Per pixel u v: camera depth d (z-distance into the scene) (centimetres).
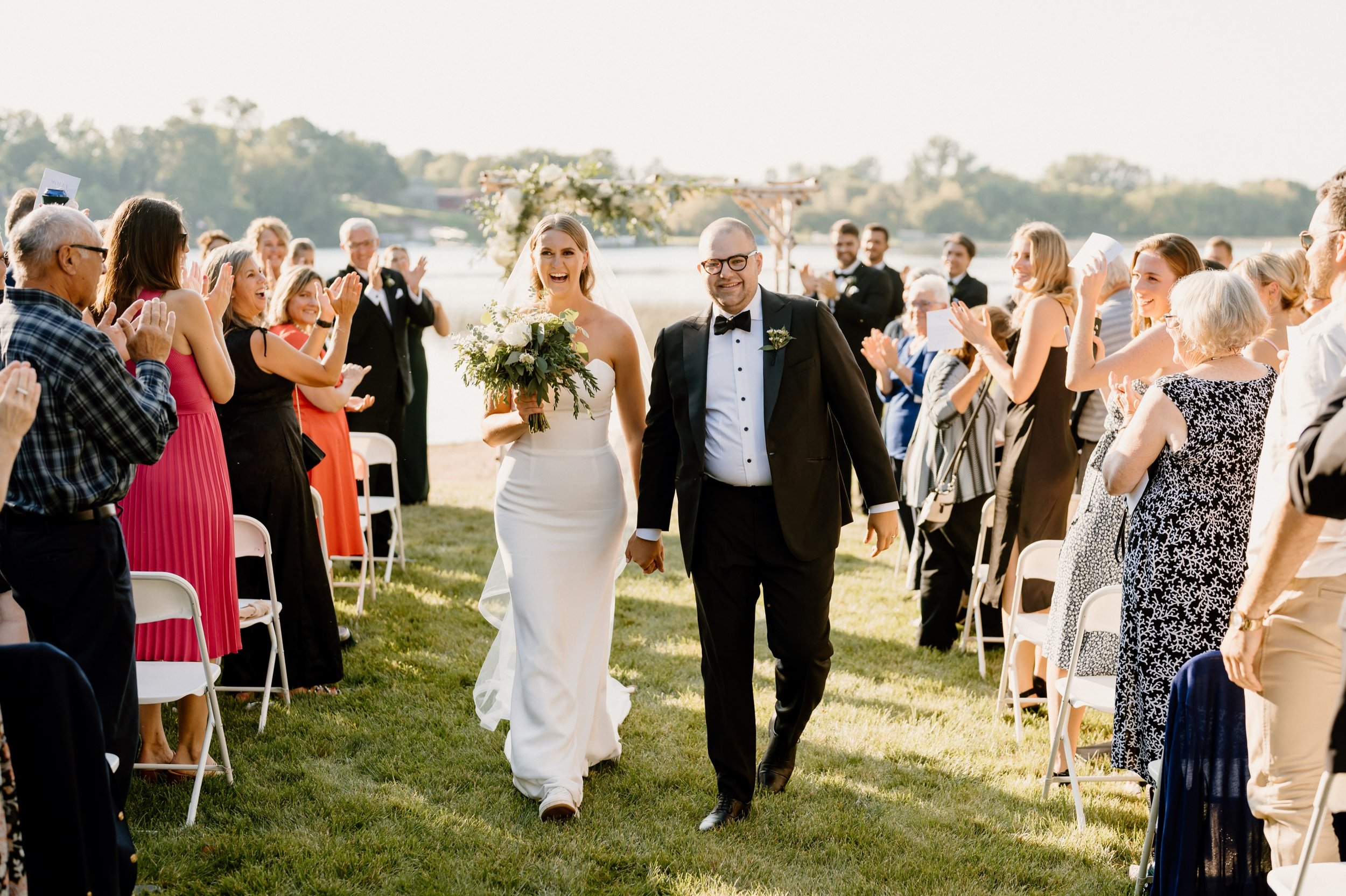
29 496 282
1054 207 5509
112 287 355
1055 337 453
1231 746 254
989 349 464
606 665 384
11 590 275
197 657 369
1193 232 5362
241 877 305
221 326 406
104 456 289
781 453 331
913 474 550
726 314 342
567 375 345
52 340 275
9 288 283
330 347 466
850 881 313
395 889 304
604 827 342
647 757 396
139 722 336
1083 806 363
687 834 338
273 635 423
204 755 346
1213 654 258
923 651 530
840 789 373
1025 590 468
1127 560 314
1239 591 283
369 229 746
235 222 4703
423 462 860
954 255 857
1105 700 345
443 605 587
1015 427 469
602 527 365
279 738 405
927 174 5556
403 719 428
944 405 512
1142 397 315
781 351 333
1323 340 243
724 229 336
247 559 444
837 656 520
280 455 439
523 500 362
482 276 3173
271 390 439
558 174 932
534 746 352
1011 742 419
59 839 223
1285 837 243
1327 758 202
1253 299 295
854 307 848
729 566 340
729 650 344
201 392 372
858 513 858
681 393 344
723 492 341
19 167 3878
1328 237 255
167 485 363
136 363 318
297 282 535
